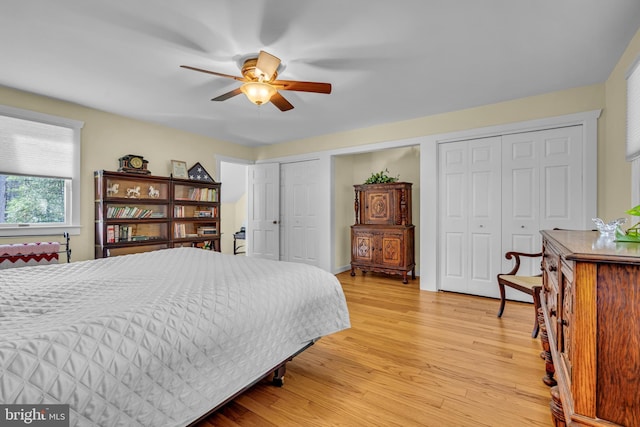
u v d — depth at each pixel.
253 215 5.63
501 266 3.46
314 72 2.56
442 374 1.91
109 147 3.56
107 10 1.75
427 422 1.48
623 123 2.41
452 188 3.75
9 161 2.85
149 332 1.07
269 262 2.21
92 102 3.21
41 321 1.02
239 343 1.35
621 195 2.47
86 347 0.92
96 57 2.28
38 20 1.83
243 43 2.10
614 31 2.00
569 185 3.07
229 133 4.61
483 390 1.74
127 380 0.96
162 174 4.12
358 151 4.44
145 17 1.82
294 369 1.99
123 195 3.57
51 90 2.89
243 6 1.73
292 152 5.18
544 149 3.20
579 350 0.84
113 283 1.51
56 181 3.21
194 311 1.25
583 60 2.41
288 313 1.65
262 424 1.47
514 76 2.70
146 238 3.66
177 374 1.10
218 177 4.94
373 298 3.58
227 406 1.61
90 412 0.87
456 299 3.51
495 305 3.28
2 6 1.70
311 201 5.04
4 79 2.64
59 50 2.18
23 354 0.82
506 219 3.42
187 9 1.75
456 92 3.06
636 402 0.77
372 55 2.29
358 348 2.28
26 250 2.74
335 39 2.07
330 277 2.08
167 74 2.56
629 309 0.79
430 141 3.81
